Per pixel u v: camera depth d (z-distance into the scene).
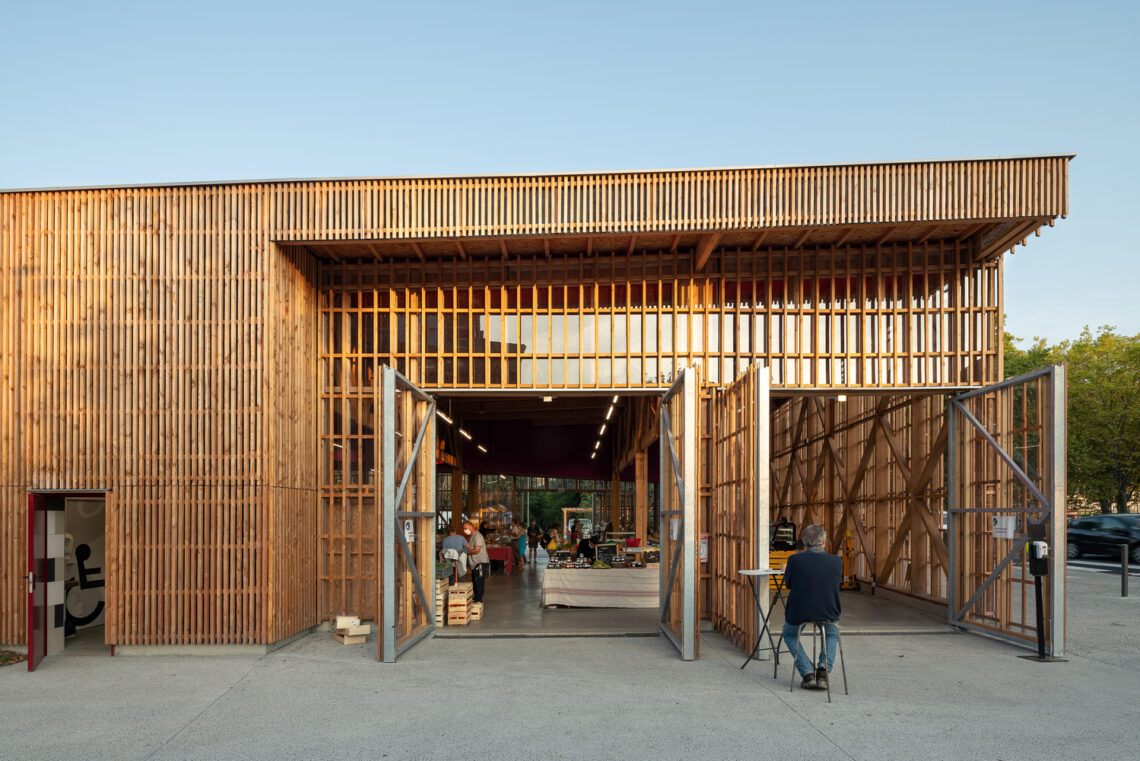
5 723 6.50
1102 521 22.66
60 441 9.47
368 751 5.70
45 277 9.68
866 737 5.92
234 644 9.24
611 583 13.40
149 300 9.61
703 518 11.05
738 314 10.70
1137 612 12.18
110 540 9.33
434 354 10.73
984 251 10.28
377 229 9.67
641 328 10.69
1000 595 9.95
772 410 22.19
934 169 9.43
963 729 6.10
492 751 5.67
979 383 10.38
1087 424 31.73
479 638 10.27
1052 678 7.78
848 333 10.54
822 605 7.15
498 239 9.86
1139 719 6.37
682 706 6.80
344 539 10.67
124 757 5.66
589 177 9.67
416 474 10.75
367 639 10.04
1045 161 9.34
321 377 10.88
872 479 15.50
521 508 33.88
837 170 9.51
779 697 7.08
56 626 9.45
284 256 9.94
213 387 9.48
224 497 9.37
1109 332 34.34
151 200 9.73
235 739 6.02
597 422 25.05
